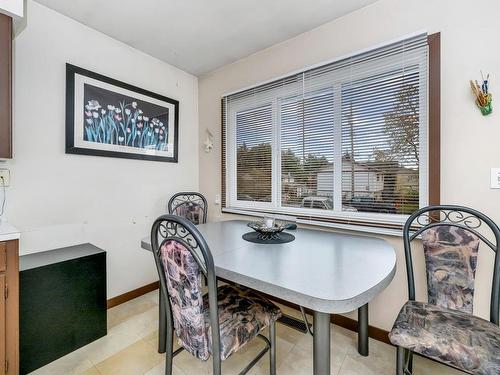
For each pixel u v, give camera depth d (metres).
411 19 1.64
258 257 1.27
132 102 2.37
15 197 1.71
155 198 2.62
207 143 2.96
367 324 1.61
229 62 2.70
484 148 1.42
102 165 2.18
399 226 1.69
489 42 1.40
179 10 1.86
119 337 1.80
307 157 2.20
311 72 2.11
